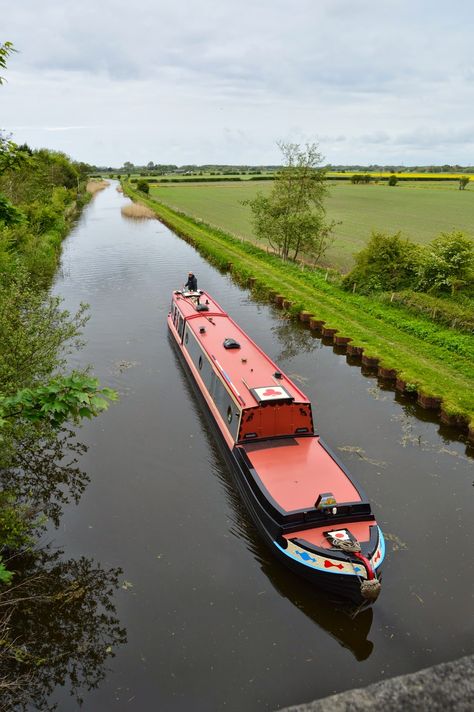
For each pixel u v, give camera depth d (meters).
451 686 2.44
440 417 15.70
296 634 8.55
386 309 24.61
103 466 12.91
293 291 28.12
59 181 70.88
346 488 10.23
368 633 8.59
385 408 16.41
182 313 19.41
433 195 104.19
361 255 27.88
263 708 7.33
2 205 11.59
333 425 15.15
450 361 18.75
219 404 13.82
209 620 8.76
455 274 24.48
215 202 81.00
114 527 10.85
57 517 11.11
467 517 11.29
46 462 12.99
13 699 7.52
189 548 10.33
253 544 10.45
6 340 10.80
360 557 8.72
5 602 8.30
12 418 9.16
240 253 37.75
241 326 24.19
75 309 25.17
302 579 9.42
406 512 11.39
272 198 35.22
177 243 44.03
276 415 11.78
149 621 8.72
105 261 36.09
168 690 7.59
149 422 15.02
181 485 12.23
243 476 11.09
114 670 7.90
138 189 97.62
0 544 9.53
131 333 22.14
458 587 9.43
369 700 2.39
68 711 7.33
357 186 140.12
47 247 32.16
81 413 5.75
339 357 20.98
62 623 8.69
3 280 14.70
